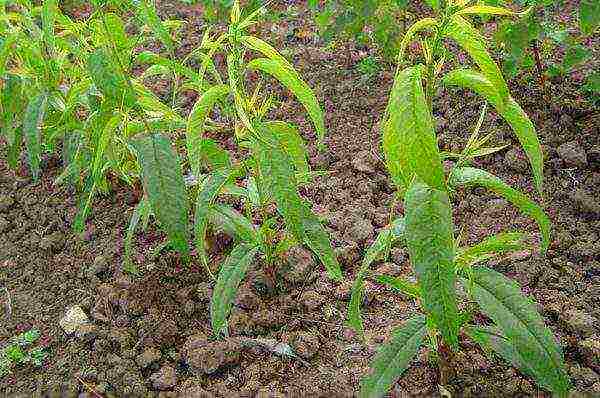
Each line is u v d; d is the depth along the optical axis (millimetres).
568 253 836
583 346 719
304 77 1203
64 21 807
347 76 1192
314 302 818
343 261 868
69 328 836
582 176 933
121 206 997
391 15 1092
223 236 902
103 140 729
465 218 907
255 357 775
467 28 543
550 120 1017
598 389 689
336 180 995
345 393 728
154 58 789
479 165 980
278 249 806
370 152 1026
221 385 751
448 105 1085
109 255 918
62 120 856
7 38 837
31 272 925
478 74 556
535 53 1040
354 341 778
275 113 1132
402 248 876
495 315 603
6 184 1067
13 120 1030
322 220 926
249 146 708
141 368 780
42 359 806
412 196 530
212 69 751
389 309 808
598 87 959
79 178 915
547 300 784
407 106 486
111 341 811
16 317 865
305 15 1385
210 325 815
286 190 641
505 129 1017
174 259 896
